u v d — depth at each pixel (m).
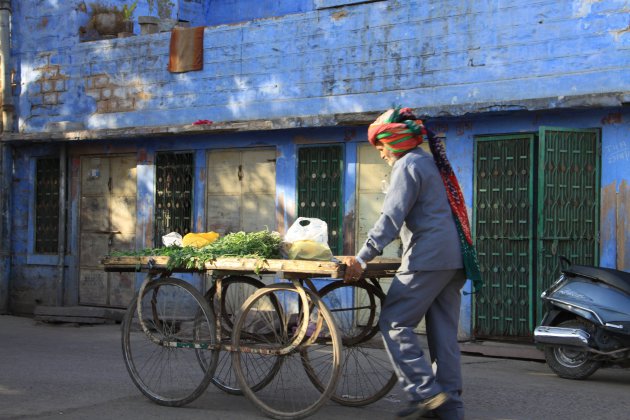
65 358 8.95
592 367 7.84
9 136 14.02
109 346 10.05
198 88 12.50
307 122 11.02
